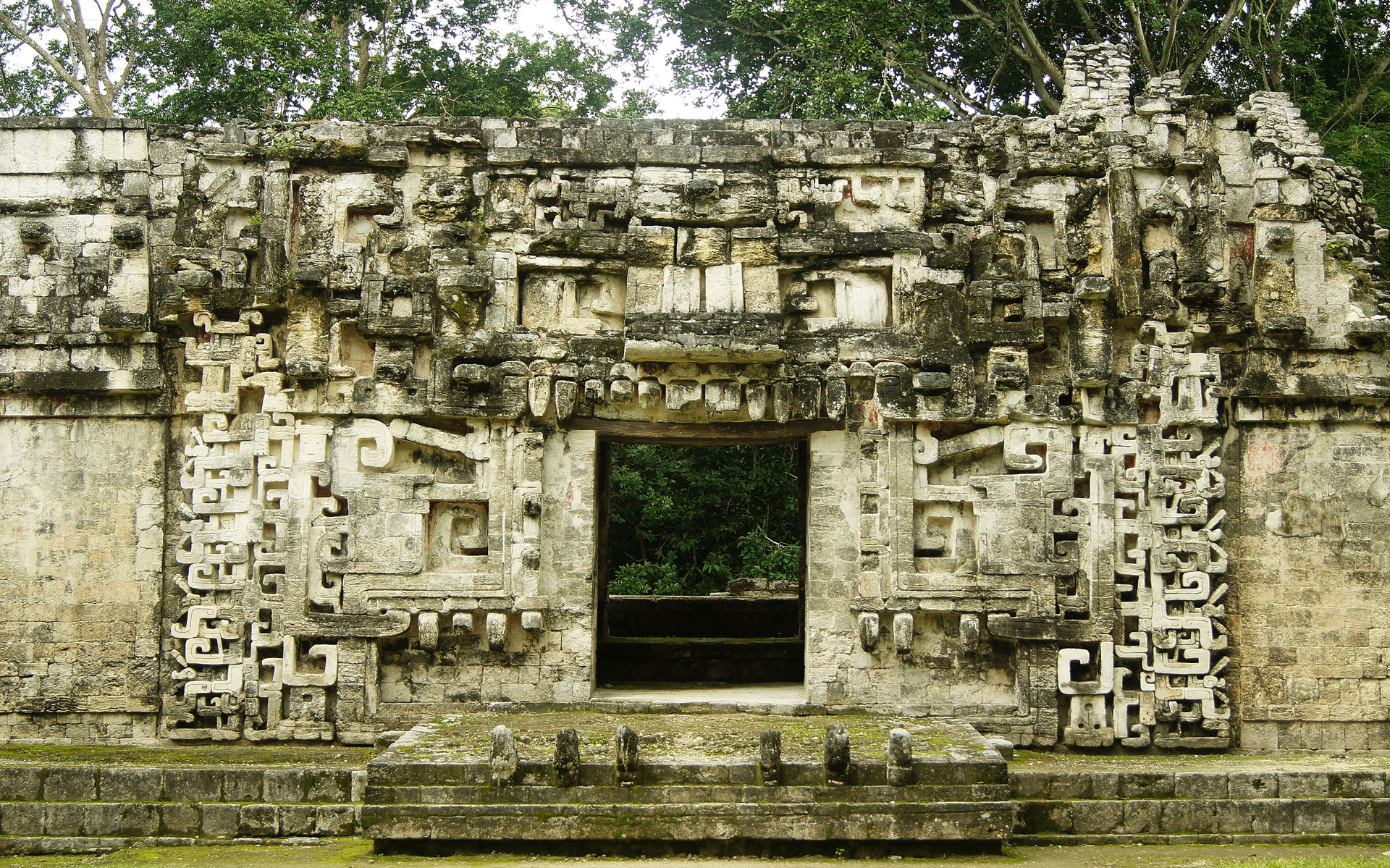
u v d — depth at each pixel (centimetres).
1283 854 1036
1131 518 1312
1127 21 2417
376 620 1291
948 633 1317
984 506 1305
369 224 1369
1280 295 1331
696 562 2533
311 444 1315
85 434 1338
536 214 1345
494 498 1313
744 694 1421
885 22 2203
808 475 1375
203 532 1311
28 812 1083
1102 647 1290
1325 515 1321
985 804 982
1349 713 1298
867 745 1069
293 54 2217
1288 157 1372
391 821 971
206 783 1106
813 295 1348
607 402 1337
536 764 994
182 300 1311
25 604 1319
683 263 1312
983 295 1309
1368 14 2234
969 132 1359
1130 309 1312
